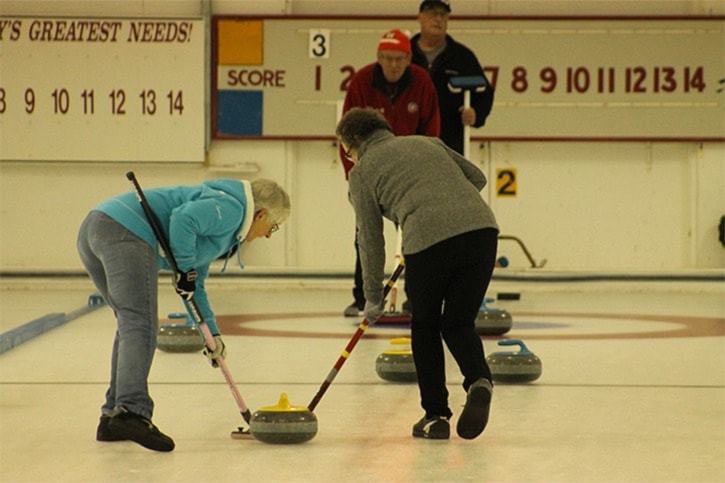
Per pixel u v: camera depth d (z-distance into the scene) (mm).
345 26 34500
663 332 23281
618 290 34500
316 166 35156
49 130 34469
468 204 11953
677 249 35281
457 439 12250
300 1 34906
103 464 10977
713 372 17391
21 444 11977
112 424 11477
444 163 12203
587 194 35219
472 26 34562
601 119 34781
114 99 34469
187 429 12773
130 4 34719
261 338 21750
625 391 15602
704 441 12227
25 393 15430
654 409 14195
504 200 35219
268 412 11969
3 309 28125
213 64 34562
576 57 34688
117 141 34562
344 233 35188
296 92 34719
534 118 34719
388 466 10883
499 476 10492
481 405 11531
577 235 35281
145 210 11617
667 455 11492
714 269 34531
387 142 12336
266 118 34719
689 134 34812
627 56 34688
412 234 11922
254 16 34469
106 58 34406
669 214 35219
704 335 22703
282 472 10602
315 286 34594
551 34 34594
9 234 34938
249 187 11930
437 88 24688
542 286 34219
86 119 34500
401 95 23094
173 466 10859
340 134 12586
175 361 18438
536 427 12984
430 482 10211
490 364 16328
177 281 11562
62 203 34938
